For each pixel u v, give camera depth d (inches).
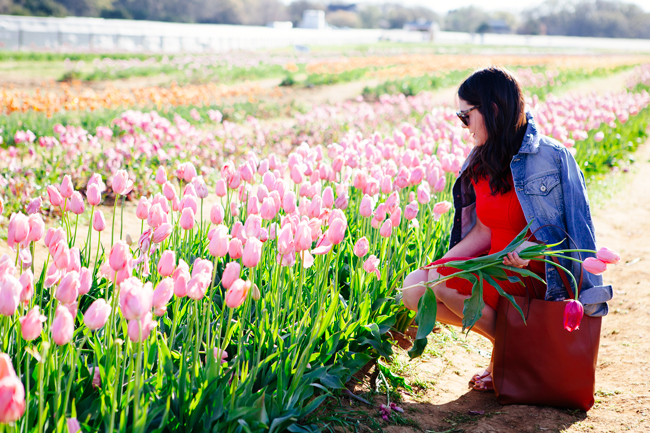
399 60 1167.6
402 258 137.9
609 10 4680.1
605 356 135.0
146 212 104.5
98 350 82.4
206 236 133.1
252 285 85.9
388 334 134.1
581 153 304.2
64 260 75.4
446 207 124.9
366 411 104.8
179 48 1644.9
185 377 77.9
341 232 92.5
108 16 2960.1
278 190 115.3
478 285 100.1
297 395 89.4
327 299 115.6
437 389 117.9
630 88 828.6
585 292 101.9
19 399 52.1
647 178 341.7
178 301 84.6
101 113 453.4
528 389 106.0
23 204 219.0
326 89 800.3
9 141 328.5
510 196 108.3
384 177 134.6
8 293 62.2
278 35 2182.6
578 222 104.0
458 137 210.8
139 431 67.2
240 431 78.8
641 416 102.7
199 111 498.9
